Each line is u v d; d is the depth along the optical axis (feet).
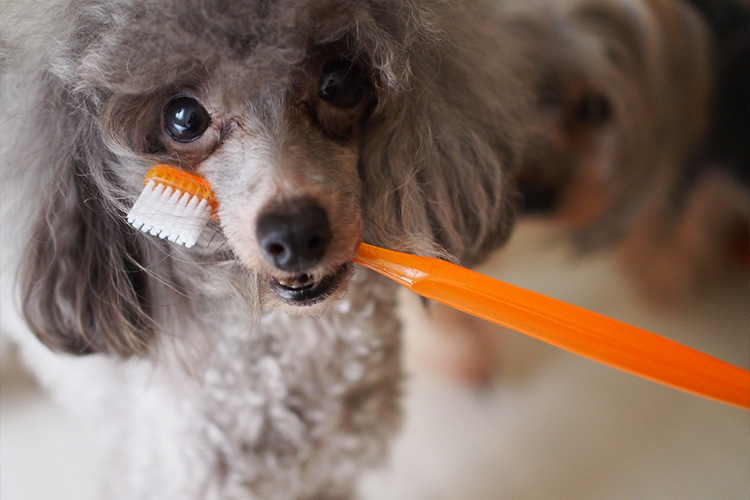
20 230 2.77
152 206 2.16
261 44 1.98
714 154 4.72
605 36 4.66
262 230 2.03
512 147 3.10
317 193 2.08
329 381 2.99
